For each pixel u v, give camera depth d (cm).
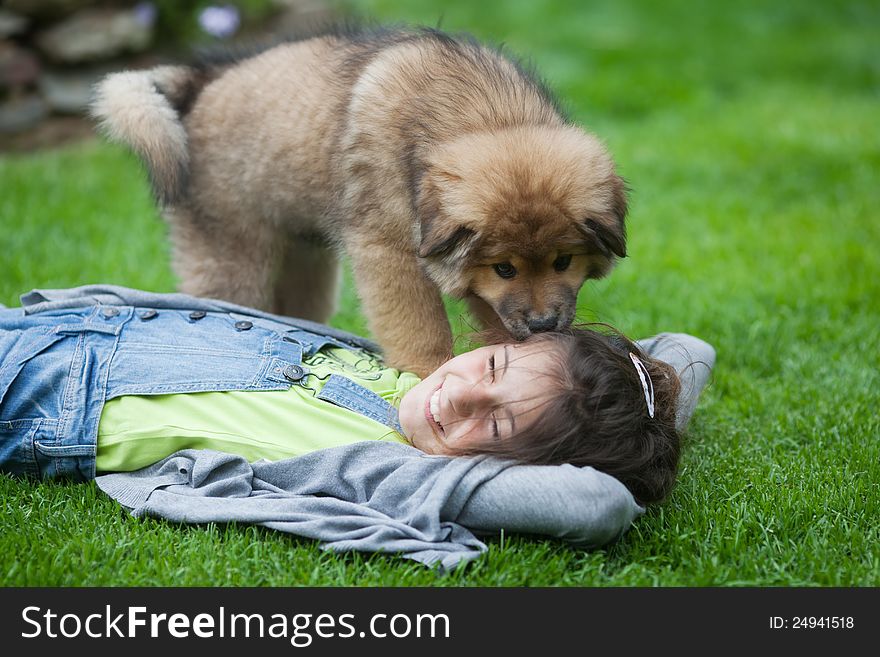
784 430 480
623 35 1499
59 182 837
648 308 636
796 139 1038
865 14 1716
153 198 560
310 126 492
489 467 352
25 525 362
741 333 600
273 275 550
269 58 533
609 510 339
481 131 428
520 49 1333
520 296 406
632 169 950
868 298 649
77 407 386
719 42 1517
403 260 455
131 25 1003
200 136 531
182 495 367
